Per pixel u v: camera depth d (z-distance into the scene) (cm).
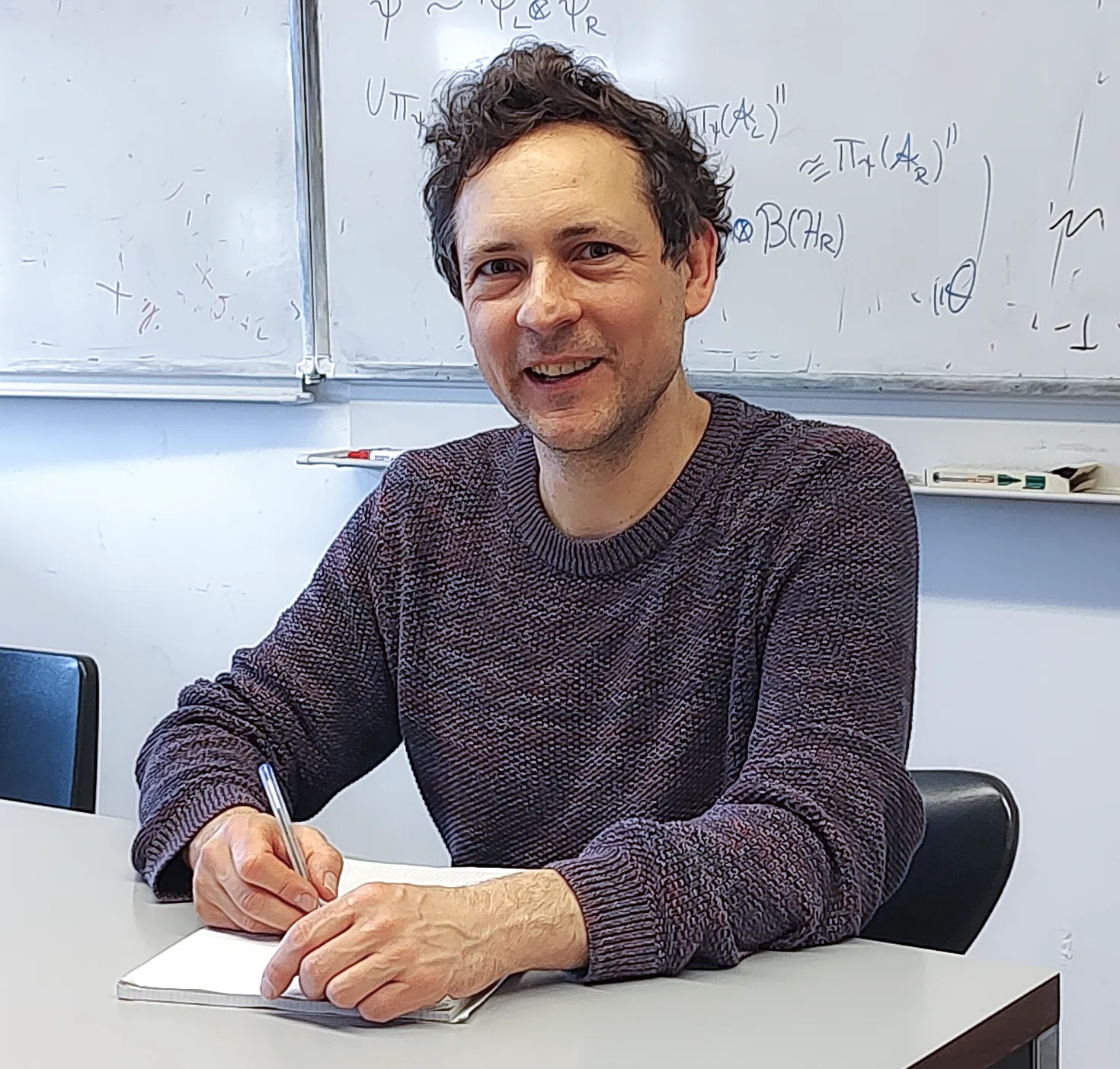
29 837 136
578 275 119
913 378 209
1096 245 195
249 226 262
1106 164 193
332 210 254
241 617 278
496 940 97
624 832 107
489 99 120
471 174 121
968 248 203
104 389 278
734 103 217
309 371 259
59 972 104
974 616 213
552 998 98
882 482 126
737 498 128
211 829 118
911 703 122
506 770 132
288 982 96
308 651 142
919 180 205
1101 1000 212
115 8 269
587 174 117
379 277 251
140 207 272
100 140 274
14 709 174
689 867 103
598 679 130
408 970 94
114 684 292
